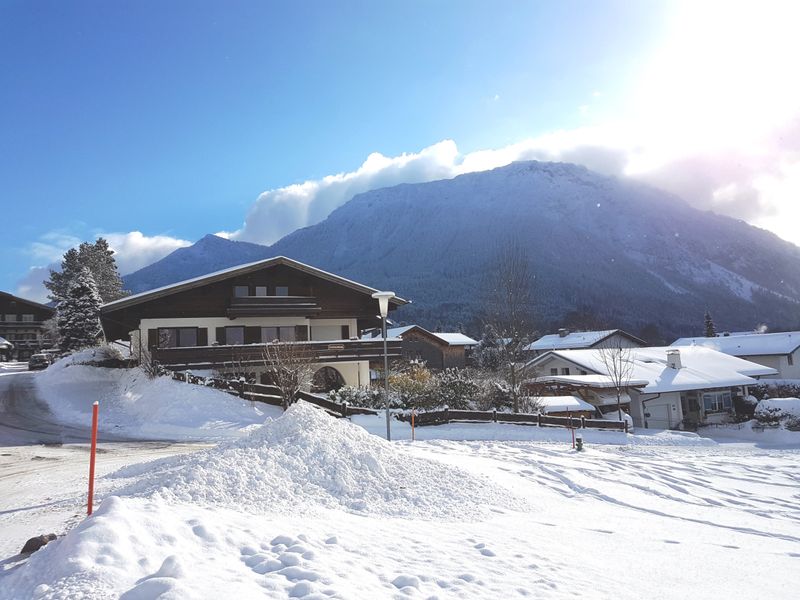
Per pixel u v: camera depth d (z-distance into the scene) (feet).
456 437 74.74
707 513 38.27
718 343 212.84
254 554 16.78
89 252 223.92
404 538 22.12
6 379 119.96
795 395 143.74
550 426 89.25
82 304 152.25
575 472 48.70
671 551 25.81
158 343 95.86
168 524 17.43
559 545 24.52
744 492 46.78
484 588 16.58
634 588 19.08
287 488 28.45
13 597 13.33
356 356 100.94
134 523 16.44
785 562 25.59
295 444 33.45
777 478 53.67
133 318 95.50
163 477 29.01
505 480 41.68
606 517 33.78
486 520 28.68
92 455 22.16
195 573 13.98
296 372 81.15
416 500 30.25
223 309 100.94
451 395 90.79
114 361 117.91
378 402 85.81
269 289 105.19
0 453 52.34
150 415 73.26
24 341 228.84
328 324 112.37
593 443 79.46
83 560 14.06
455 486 33.91
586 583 18.84
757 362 194.70
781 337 201.26
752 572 23.27
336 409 80.53
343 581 14.94
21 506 30.48
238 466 29.35
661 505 39.83
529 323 107.96
